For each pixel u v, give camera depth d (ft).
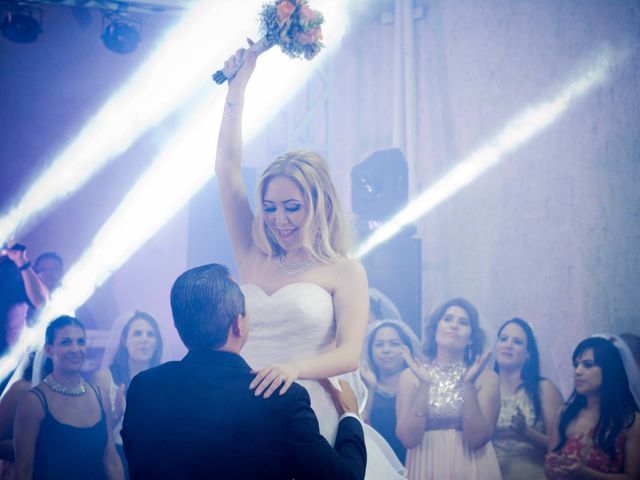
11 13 19.10
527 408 15.72
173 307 5.29
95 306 19.44
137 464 4.99
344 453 5.17
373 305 16.53
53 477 13.52
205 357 5.16
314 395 5.96
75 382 14.26
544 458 15.34
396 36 19.74
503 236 17.71
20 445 13.47
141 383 5.27
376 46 20.20
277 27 6.70
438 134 19.15
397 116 19.47
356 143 19.94
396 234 16.76
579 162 16.63
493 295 17.67
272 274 6.59
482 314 17.76
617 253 15.85
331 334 6.34
